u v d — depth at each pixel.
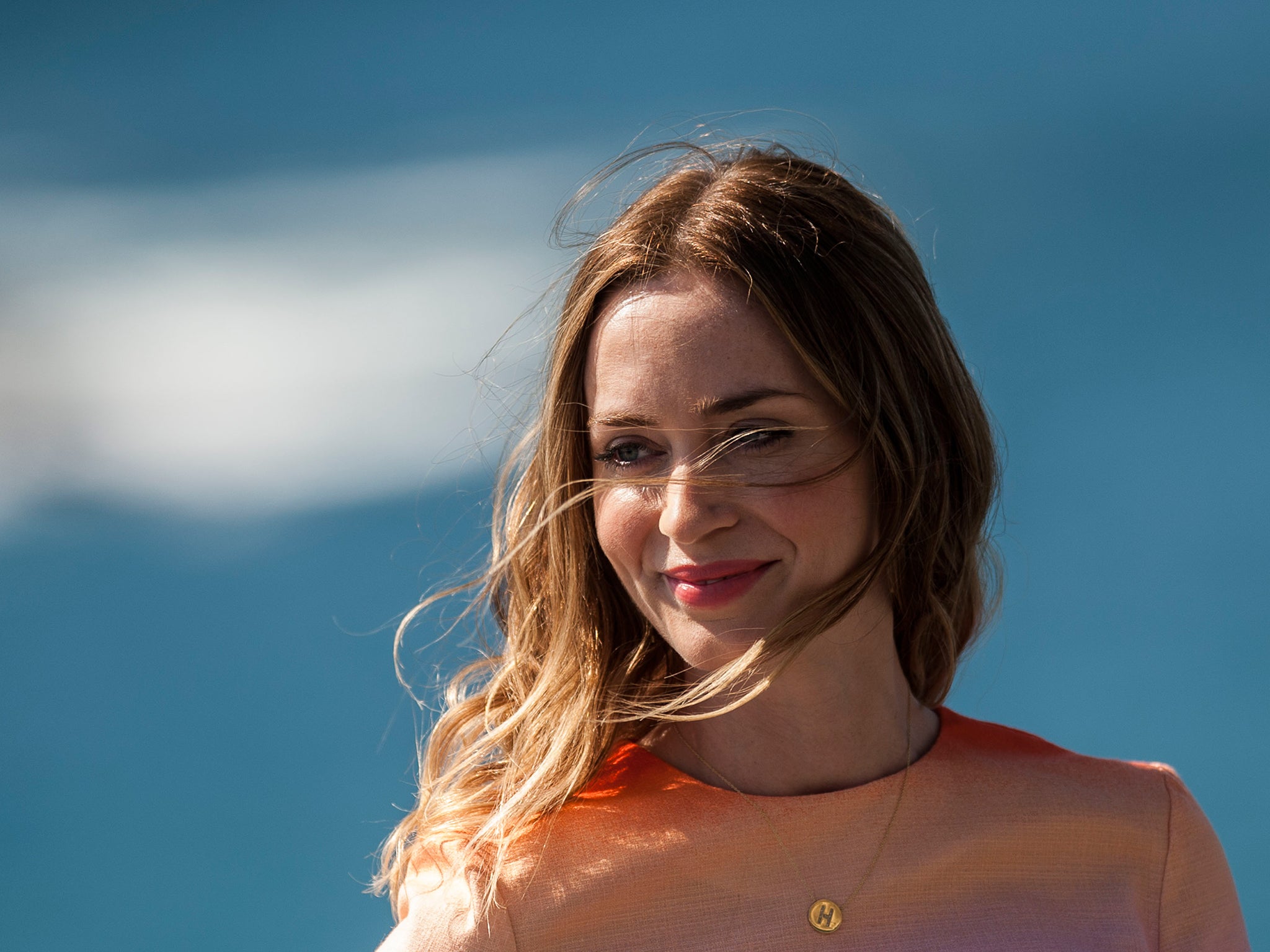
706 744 5.54
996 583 6.53
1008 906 5.33
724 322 4.82
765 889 5.15
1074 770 5.73
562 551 5.57
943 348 5.50
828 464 4.95
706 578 4.90
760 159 5.33
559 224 6.29
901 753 5.60
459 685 6.28
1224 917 5.79
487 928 4.91
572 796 5.35
